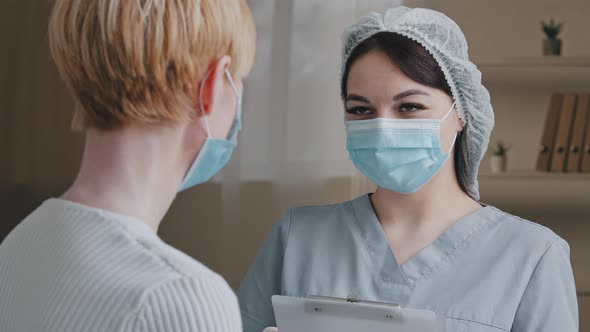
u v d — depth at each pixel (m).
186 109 0.62
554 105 2.68
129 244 0.58
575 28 2.87
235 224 3.16
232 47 0.64
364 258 1.33
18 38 3.16
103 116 0.60
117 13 0.58
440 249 1.30
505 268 1.25
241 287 1.43
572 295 1.25
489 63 2.70
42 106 3.18
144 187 0.61
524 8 2.89
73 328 0.54
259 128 3.12
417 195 1.34
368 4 3.04
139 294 0.53
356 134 1.33
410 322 1.04
